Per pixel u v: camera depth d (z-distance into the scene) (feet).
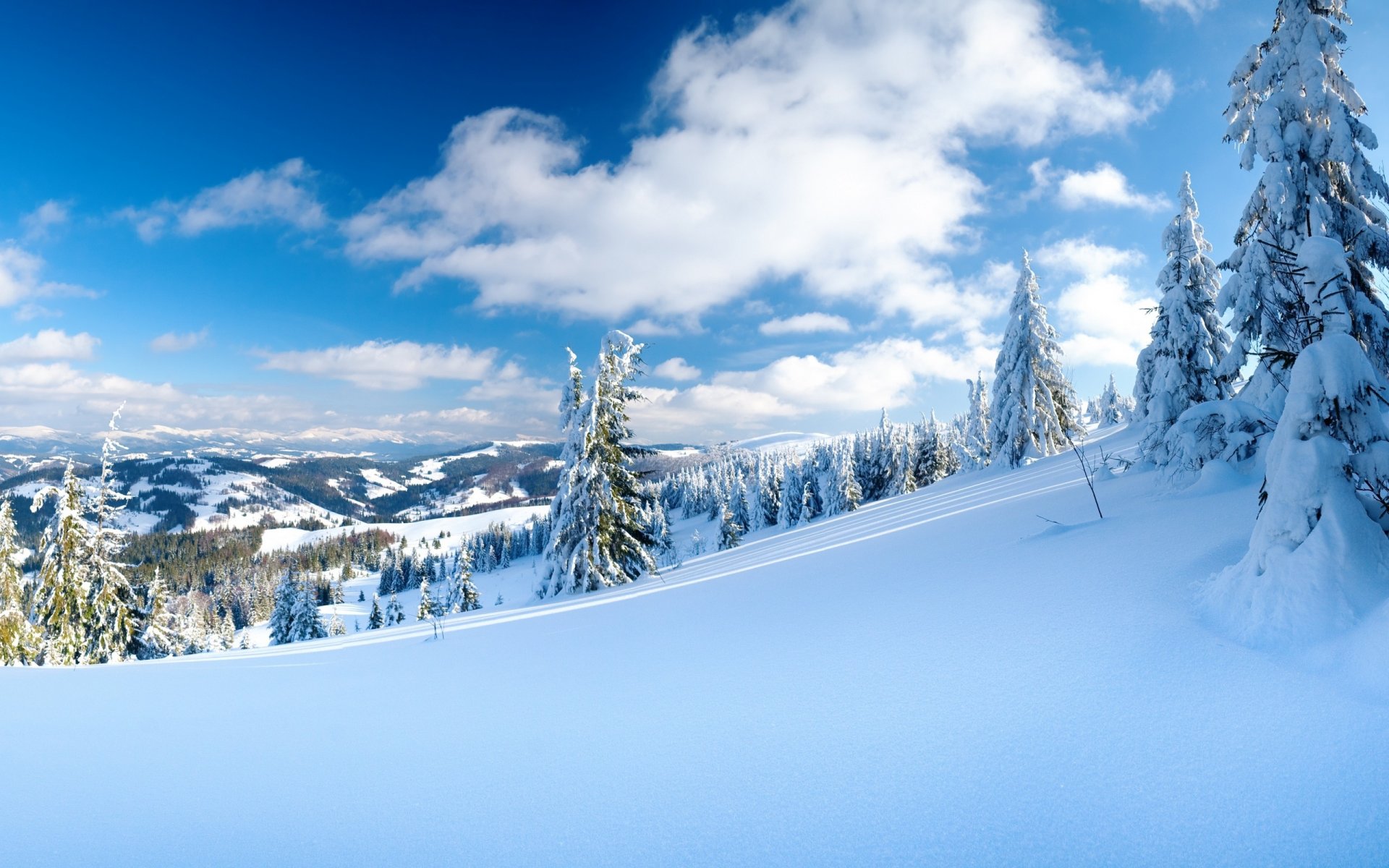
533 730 11.90
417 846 7.59
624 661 17.52
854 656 14.06
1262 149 36.73
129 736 13.08
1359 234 34.88
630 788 8.77
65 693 17.97
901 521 54.13
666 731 10.96
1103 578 16.83
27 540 329.93
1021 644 12.77
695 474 442.09
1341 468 11.85
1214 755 7.57
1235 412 27.76
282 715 14.75
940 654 13.10
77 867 7.36
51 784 10.19
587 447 65.16
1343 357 12.68
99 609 74.59
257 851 7.70
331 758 11.19
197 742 12.56
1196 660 10.41
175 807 9.16
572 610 36.81
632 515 68.54
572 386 69.36
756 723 10.76
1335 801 6.37
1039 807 7.04
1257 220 39.22
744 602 26.09
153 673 22.13
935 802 7.40
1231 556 15.71
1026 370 96.94
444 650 25.07
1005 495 52.49
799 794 7.99
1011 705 9.87
